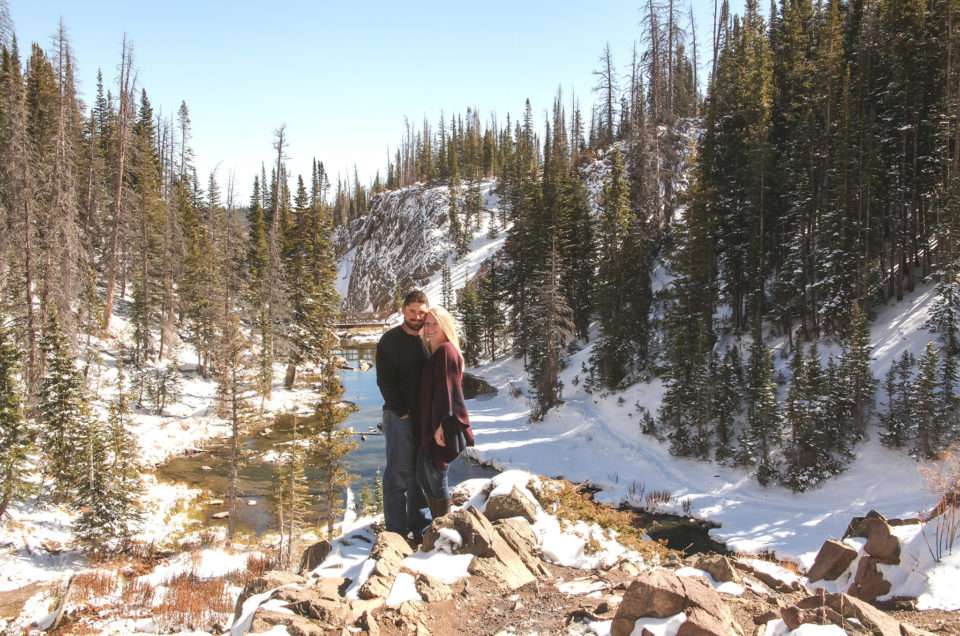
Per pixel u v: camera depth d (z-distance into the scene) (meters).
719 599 3.63
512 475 7.13
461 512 5.57
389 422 5.82
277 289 48.22
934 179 31.77
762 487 24.91
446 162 135.88
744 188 36.53
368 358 72.44
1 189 31.28
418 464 5.88
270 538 21.70
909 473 21.94
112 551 20.14
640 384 36.56
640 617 3.66
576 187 55.12
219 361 38.25
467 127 146.50
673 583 3.73
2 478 20.06
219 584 16.31
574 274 48.78
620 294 39.38
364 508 23.39
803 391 25.31
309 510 24.84
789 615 3.65
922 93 32.19
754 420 26.33
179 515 24.11
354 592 4.54
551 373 38.16
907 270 32.56
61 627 13.45
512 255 57.28
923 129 32.53
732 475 26.31
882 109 35.06
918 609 4.37
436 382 5.59
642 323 39.12
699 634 3.25
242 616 4.37
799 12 49.47
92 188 45.28
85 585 16.53
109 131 57.38
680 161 52.94
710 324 34.66
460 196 119.38
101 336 41.34
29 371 27.61
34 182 30.45
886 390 25.23
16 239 29.44
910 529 5.20
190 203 66.69
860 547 5.46
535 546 5.74
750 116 36.94
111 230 45.97
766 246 36.53
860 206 30.64
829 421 24.58
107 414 33.34
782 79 42.75
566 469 29.27
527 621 4.16
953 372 23.11
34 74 47.78
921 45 32.81
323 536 21.67
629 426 33.31
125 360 40.94
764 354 28.42
